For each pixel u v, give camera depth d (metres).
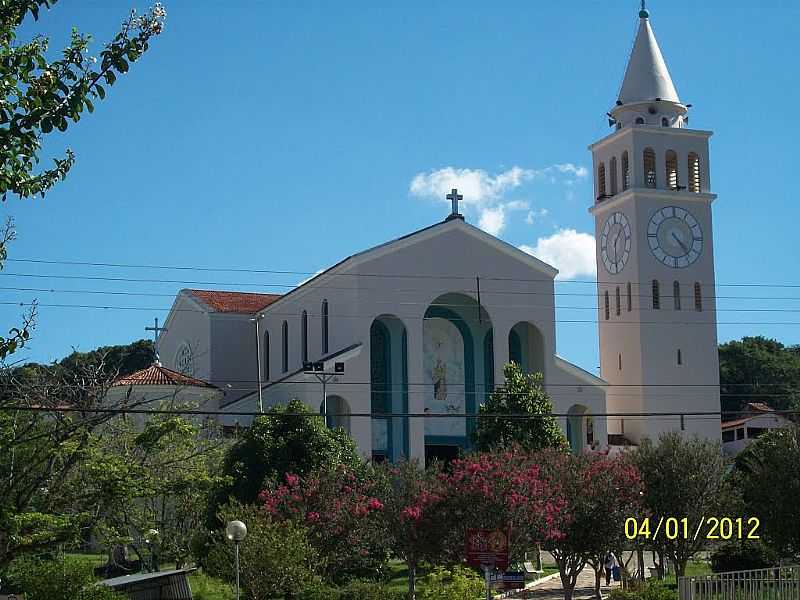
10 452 28.17
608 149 82.06
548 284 70.50
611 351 80.00
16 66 18.67
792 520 48.06
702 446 47.75
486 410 61.38
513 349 72.00
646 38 82.00
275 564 37.69
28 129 18.73
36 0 18.81
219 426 57.03
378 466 49.03
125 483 30.38
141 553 45.50
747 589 35.62
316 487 43.59
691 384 77.88
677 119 81.19
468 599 34.00
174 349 86.81
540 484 41.81
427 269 67.88
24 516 27.28
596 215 82.62
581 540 43.06
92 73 19.22
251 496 51.91
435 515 41.53
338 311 68.25
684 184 79.56
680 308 78.44
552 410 67.56
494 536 34.47
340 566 43.12
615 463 45.31
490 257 69.50
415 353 67.12
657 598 37.38
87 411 28.97
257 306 82.88
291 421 54.06
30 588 28.98
